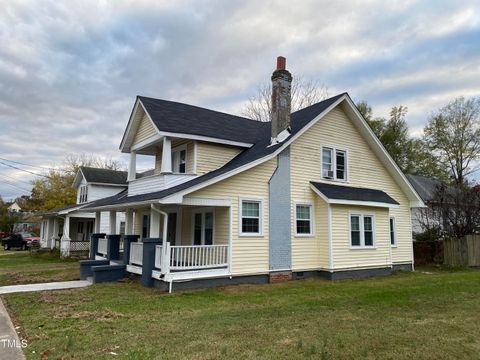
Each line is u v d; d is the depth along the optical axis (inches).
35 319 290.0
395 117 1609.3
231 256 481.7
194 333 243.4
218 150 585.9
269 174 530.0
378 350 208.5
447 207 773.9
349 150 637.9
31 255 1117.1
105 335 241.1
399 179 699.4
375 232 612.4
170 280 431.8
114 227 682.2
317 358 195.3
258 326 259.9
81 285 490.3
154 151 672.4
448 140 1614.2
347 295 398.6
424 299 365.1
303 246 553.3
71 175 1868.8
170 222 626.2
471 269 690.8
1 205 2310.5
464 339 229.3
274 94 565.0
